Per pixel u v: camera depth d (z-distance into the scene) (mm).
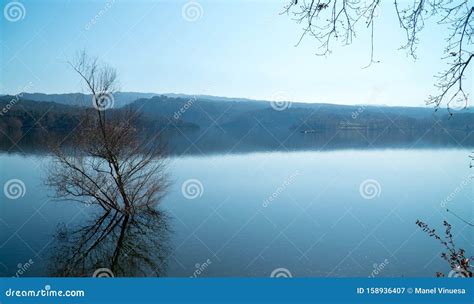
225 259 12812
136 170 17922
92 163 17719
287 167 26766
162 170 18516
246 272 11984
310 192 20797
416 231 15102
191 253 13383
